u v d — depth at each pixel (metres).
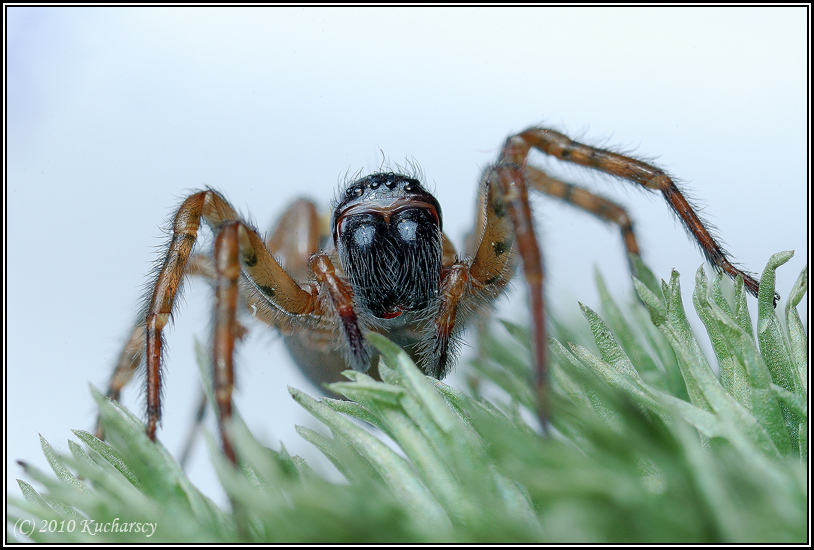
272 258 0.06
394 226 0.06
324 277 0.06
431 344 0.06
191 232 0.05
